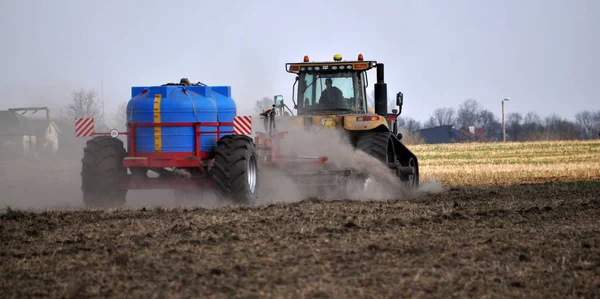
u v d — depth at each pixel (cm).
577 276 2038
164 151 3597
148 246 2427
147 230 2731
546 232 2741
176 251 2327
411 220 3019
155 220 2969
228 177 3484
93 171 3550
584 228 2852
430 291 1875
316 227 2792
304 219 3003
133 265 2144
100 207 3541
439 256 2277
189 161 3550
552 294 1867
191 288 1895
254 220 2962
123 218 3041
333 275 2034
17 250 2391
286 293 1848
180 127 3588
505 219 3120
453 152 13538
